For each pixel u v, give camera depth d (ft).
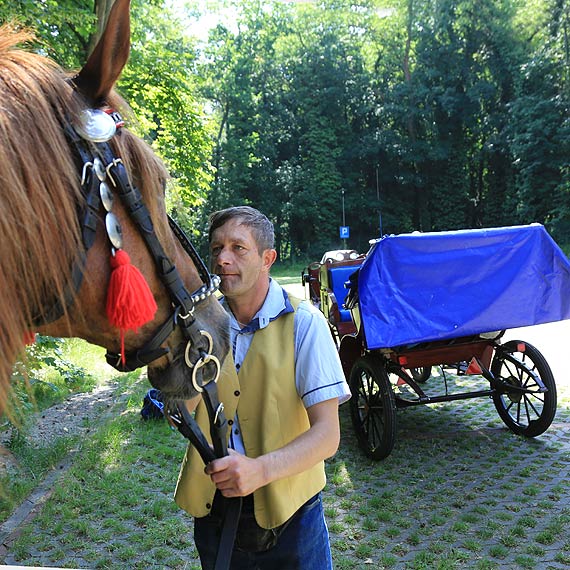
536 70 98.94
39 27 22.25
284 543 5.80
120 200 3.65
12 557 10.90
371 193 127.24
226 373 5.71
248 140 116.47
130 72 33.37
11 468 14.07
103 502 13.10
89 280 3.51
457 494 13.29
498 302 14.82
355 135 127.95
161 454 16.06
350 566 10.55
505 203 115.03
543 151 99.55
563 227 97.86
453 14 114.83
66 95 3.52
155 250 3.76
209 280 4.33
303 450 5.08
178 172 37.55
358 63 127.54
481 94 111.24
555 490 13.20
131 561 10.86
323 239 123.95
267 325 5.81
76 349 27.76
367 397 15.93
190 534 11.84
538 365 15.83
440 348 15.92
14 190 3.12
